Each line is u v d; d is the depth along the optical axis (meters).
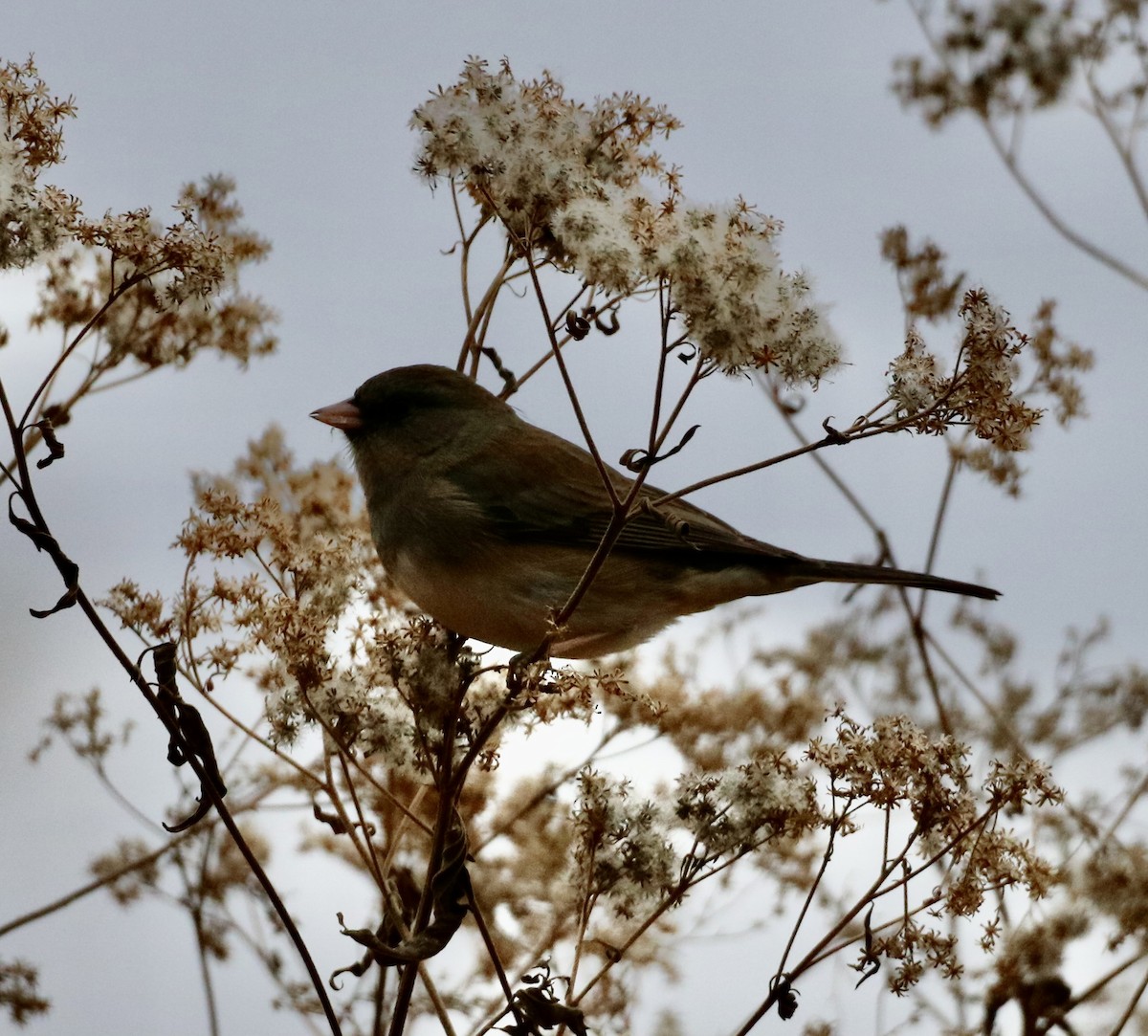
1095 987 7.77
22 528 6.30
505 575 9.73
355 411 10.14
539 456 10.02
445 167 6.64
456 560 9.68
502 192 6.62
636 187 6.55
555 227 6.42
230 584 7.34
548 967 7.16
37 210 6.42
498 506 9.75
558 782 8.84
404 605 9.93
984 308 6.71
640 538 9.95
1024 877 6.98
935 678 10.10
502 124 6.62
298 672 7.08
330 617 7.58
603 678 7.05
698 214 6.41
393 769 7.48
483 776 8.84
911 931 6.79
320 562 7.67
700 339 6.29
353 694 7.14
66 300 8.84
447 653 7.21
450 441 9.98
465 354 7.98
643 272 6.24
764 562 10.17
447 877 6.73
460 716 7.16
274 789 9.10
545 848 8.72
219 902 8.61
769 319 6.33
